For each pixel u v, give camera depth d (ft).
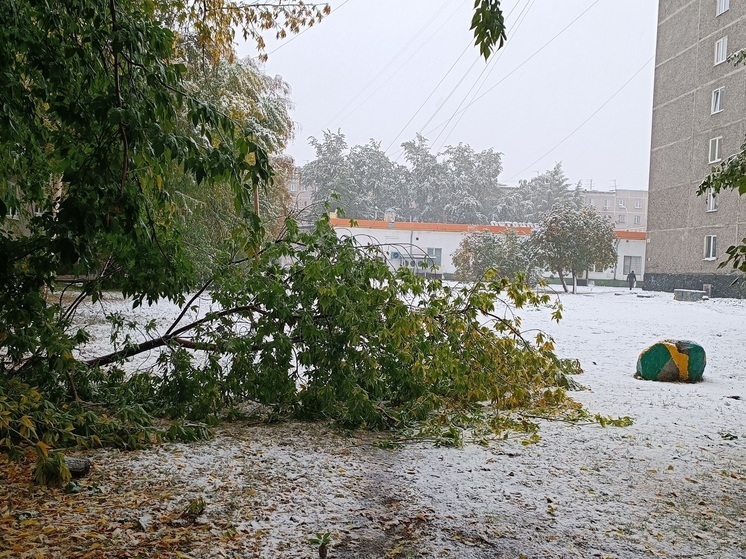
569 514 11.23
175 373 17.72
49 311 15.07
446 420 18.13
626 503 11.83
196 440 15.26
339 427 17.34
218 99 45.78
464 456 14.80
